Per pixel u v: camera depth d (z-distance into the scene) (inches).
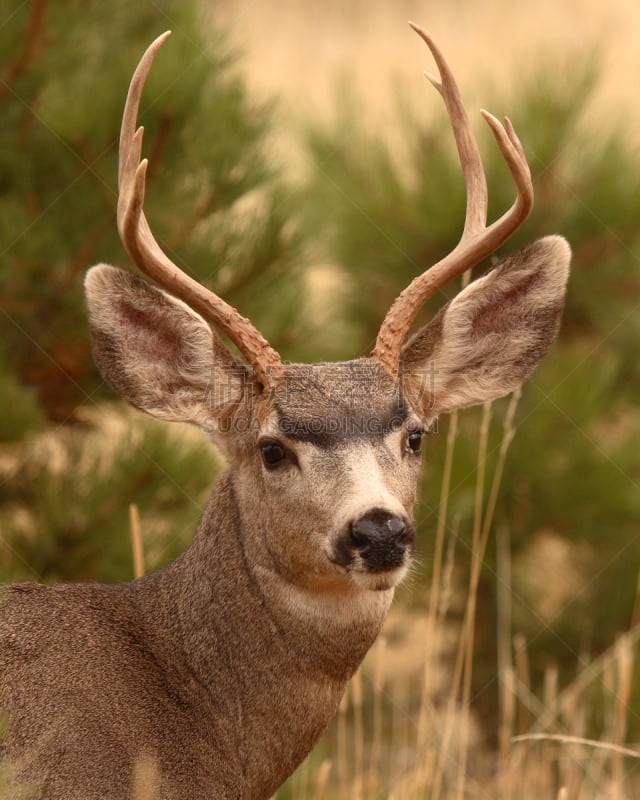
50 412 559.8
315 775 525.3
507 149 370.6
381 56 1246.3
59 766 324.8
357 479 343.6
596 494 644.7
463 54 1220.5
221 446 382.6
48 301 532.4
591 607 674.8
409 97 699.4
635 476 658.8
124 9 544.7
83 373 554.3
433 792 501.7
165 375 384.2
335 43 1334.9
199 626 366.0
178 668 362.0
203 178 539.5
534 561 682.2
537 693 658.8
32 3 517.3
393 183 660.7
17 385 526.3
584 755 576.7
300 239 569.3
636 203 662.5
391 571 333.4
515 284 399.5
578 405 652.7
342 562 337.4
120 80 519.2
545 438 650.8
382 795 545.6
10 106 522.9
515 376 406.6
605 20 1330.0
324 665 361.1
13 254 518.0
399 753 629.0
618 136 676.7
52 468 553.0
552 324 404.5
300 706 361.4
